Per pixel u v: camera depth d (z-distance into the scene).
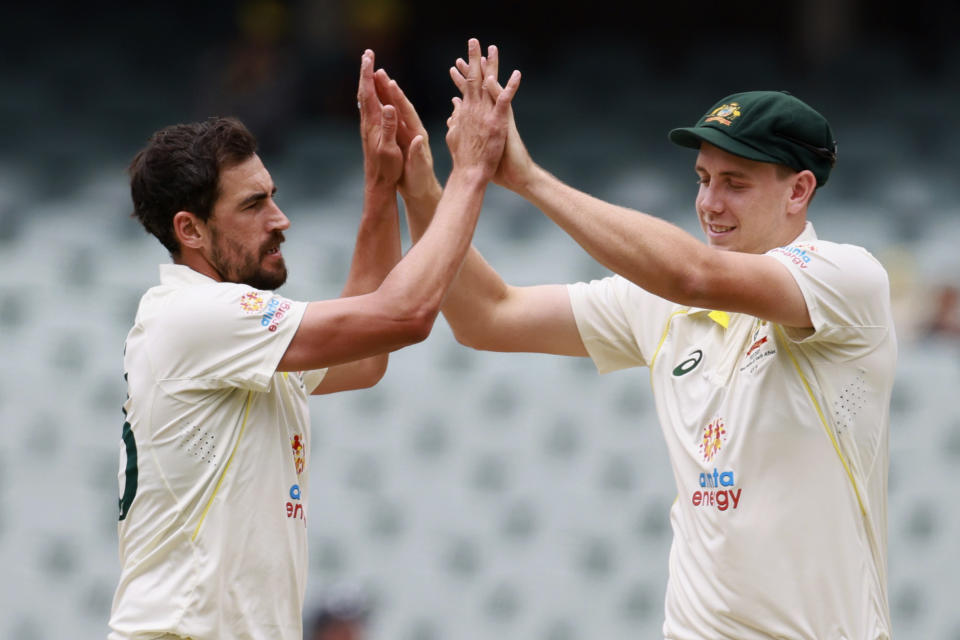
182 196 9.85
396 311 9.47
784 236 10.43
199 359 9.53
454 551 25.70
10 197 35.59
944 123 39.72
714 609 9.92
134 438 9.74
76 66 44.00
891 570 25.09
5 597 25.61
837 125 39.78
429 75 37.47
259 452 9.71
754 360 10.06
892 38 44.31
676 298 9.52
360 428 27.45
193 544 9.47
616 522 26.00
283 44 39.00
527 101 41.84
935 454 26.25
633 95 42.03
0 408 28.39
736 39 46.16
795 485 9.79
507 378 28.36
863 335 9.89
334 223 33.16
